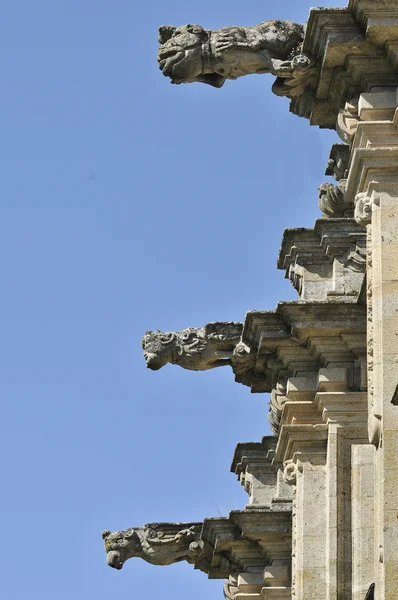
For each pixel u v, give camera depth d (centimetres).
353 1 3675
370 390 3556
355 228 4428
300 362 4400
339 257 4438
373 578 4125
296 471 4338
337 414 4306
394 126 3662
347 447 4291
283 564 5012
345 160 4219
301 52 3819
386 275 3562
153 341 4609
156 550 5128
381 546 3425
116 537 5138
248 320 4409
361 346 4347
